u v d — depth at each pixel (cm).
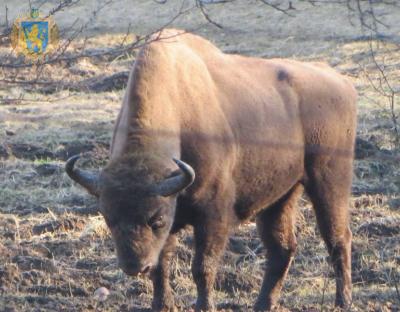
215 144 2753
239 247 3456
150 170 2506
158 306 2767
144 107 2638
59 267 3225
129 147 2581
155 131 2623
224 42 7694
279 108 3008
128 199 2455
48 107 5509
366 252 3391
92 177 2523
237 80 2955
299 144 3044
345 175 3122
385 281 3169
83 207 3841
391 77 6100
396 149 4425
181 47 2842
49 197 4006
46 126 5109
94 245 3441
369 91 5766
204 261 2742
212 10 8462
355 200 3931
